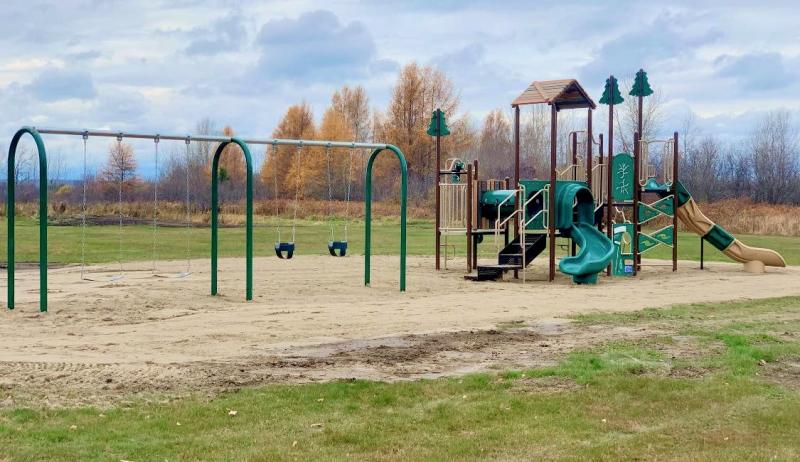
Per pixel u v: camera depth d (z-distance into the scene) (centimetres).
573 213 2266
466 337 1248
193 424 762
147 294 1728
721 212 5144
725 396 886
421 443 720
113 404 828
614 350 1144
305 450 694
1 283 1953
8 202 1529
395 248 3244
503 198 2216
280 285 1947
